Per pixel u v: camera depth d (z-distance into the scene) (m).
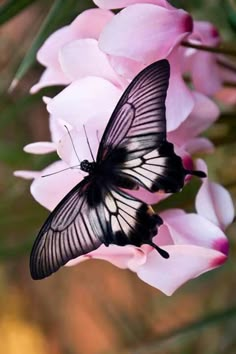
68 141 0.81
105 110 0.82
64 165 0.85
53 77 0.87
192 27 0.84
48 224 0.79
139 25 0.81
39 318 2.05
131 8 0.81
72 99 0.82
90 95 0.82
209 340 1.57
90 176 0.79
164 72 0.76
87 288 1.90
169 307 1.73
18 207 1.11
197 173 0.78
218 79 0.92
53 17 0.90
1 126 1.14
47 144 0.85
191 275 0.82
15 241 1.15
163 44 0.82
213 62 0.91
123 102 0.77
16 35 1.32
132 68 0.82
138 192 0.82
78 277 1.92
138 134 0.77
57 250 0.79
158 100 0.76
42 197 0.84
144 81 0.77
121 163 0.78
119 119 0.78
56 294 1.98
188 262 0.82
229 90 1.01
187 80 0.94
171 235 0.82
